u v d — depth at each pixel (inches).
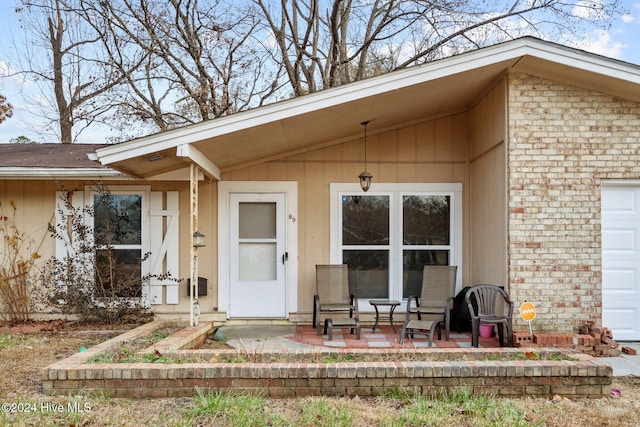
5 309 351.6
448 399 191.9
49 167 339.9
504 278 295.9
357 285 370.0
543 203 290.7
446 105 354.9
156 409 181.5
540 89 292.0
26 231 360.2
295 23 741.3
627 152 290.7
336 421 168.6
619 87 286.7
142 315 350.3
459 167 371.2
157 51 660.1
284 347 287.9
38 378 217.0
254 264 370.6
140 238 364.2
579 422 172.6
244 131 279.0
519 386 198.7
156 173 345.7
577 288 288.0
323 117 299.3
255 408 179.6
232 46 691.4
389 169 371.2
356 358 222.5
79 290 341.1
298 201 369.7
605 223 300.5
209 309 364.5
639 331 299.4
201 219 366.3
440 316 350.6
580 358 214.4
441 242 371.6
